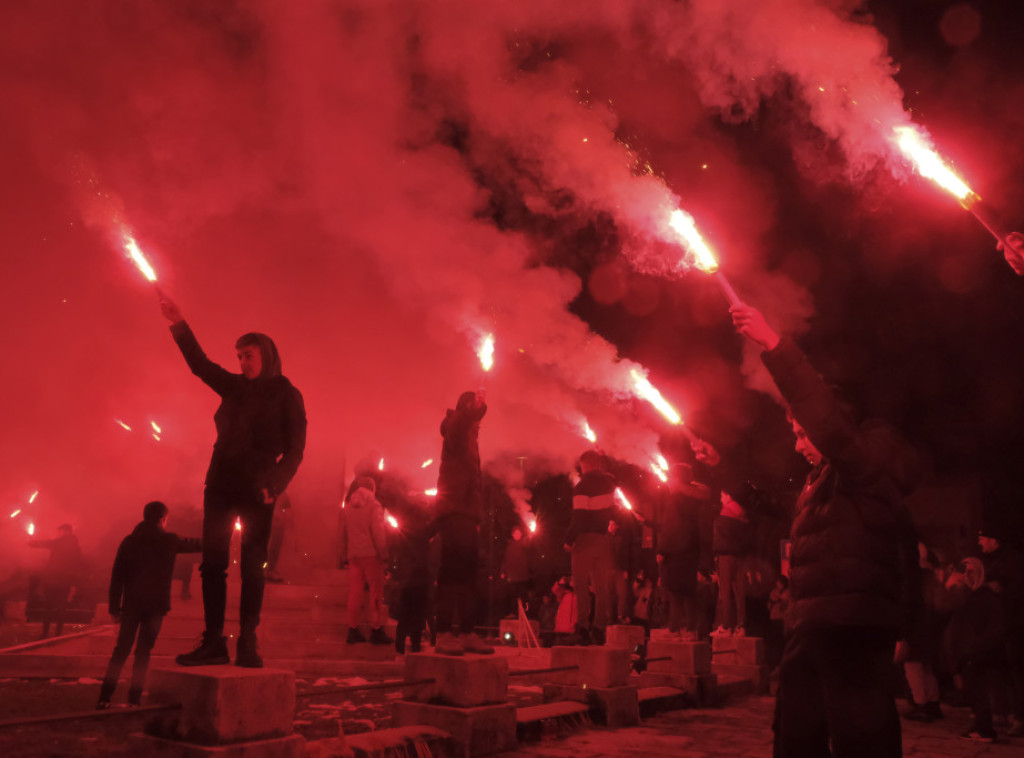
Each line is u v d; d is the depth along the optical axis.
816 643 3.01
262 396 4.51
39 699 6.74
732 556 10.44
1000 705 7.65
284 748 4.07
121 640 6.39
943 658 7.46
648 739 6.57
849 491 3.04
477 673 5.75
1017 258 2.67
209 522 4.39
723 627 10.49
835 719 2.94
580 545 8.25
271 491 4.30
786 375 2.97
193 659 4.24
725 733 6.96
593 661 7.30
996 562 7.20
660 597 12.42
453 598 6.12
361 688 5.18
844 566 2.98
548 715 6.59
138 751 4.03
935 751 6.38
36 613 16.34
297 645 9.44
